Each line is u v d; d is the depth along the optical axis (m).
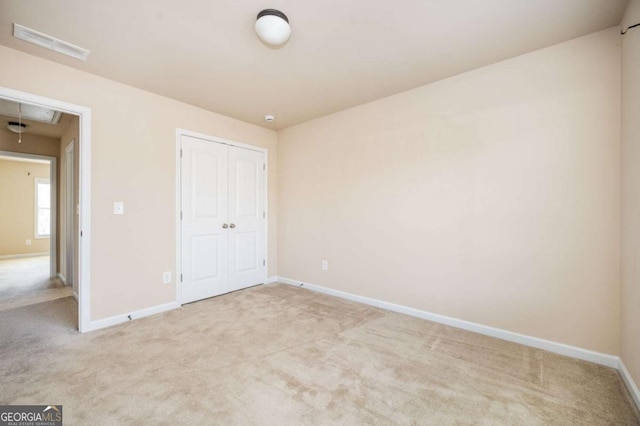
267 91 2.96
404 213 2.99
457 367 1.98
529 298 2.30
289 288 3.95
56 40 2.09
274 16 1.74
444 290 2.73
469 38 2.08
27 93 2.26
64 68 2.44
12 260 6.35
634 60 1.69
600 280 2.04
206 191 3.47
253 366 1.97
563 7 1.77
